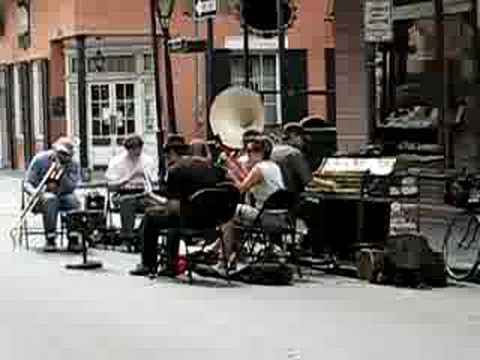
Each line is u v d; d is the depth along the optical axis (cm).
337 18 1716
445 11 1557
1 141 3572
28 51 3259
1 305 1049
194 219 1174
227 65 2603
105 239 1495
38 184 1509
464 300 1036
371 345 839
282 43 1652
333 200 1245
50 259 1388
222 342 859
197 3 1711
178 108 2656
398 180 1193
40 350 848
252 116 1472
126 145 1485
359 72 1686
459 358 791
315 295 1077
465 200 1177
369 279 1155
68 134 3019
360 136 1678
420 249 1126
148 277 1217
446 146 1551
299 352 817
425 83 1594
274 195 1183
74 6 2770
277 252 1245
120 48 2883
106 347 853
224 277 1196
